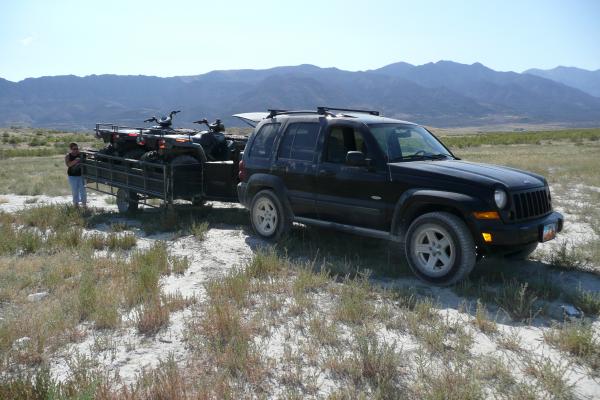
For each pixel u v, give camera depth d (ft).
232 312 15.79
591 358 13.17
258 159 27.40
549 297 18.03
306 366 12.96
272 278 20.38
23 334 15.10
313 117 25.27
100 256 24.08
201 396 11.05
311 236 26.84
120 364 13.29
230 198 32.60
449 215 19.19
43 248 26.07
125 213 36.52
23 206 41.09
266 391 11.76
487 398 11.39
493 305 17.42
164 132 37.35
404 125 24.43
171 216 31.45
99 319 15.80
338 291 18.65
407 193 20.56
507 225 18.71
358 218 22.61
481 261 22.22
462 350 13.61
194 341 14.40
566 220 31.37
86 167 39.73
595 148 106.01
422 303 16.55
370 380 12.17
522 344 14.32
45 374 11.36
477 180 19.21
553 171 56.49
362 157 21.38
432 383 11.73
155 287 18.70
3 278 20.42
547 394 11.50
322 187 23.85
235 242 27.22
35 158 106.73
